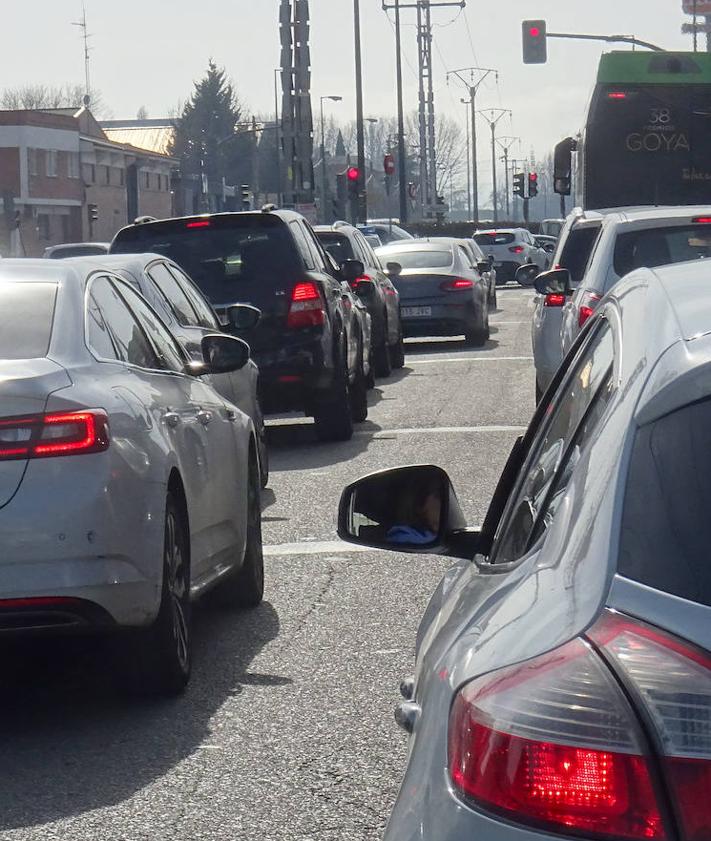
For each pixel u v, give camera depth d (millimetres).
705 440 2963
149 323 9883
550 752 2672
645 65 30844
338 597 10719
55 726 7910
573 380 4359
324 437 19312
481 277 36312
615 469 3035
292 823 6406
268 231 18859
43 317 8289
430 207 114875
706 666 2668
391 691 8336
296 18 53094
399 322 29906
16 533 7293
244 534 10227
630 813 2600
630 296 3871
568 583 2945
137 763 7250
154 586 7863
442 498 4668
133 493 7711
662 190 30875
